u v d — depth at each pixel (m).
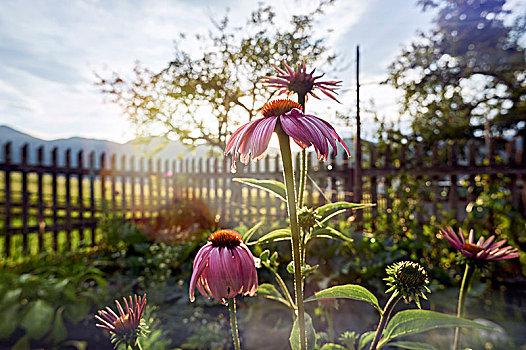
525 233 4.11
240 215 7.52
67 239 6.16
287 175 0.80
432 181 6.38
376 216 5.57
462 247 1.12
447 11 10.81
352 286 0.88
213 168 8.08
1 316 2.86
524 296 3.14
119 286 3.68
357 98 4.33
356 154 5.29
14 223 5.65
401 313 0.83
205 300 3.39
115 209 6.59
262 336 2.68
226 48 8.87
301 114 0.84
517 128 10.77
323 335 1.37
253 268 0.90
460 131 10.70
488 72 10.68
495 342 2.26
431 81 10.86
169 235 5.05
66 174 6.38
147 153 9.84
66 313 3.12
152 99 9.11
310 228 0.91
